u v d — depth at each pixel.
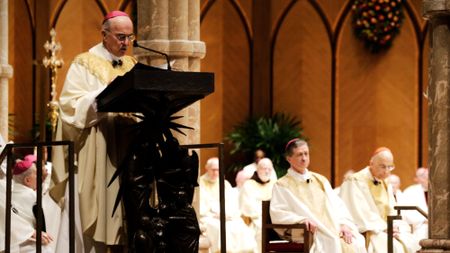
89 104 8.64
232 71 22.38
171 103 8.45
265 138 21.03
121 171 8.81
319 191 13.25
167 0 11.52
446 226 10.30
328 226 13.05
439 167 10.31
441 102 10.27
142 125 8.64
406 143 22.02
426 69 21.95
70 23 21.09
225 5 22.31
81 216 8.94
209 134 22.14
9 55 20.06
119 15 9.20
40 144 8.63
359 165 22.17
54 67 17.23
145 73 7.90
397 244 13.88
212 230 15.99
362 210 14.18
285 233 12.92
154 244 8.61
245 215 16.38
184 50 11.52
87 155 8.91
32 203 11.23
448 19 10.24
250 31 22.55
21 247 10.95
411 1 21.78
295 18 22.34
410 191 17.70
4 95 15.38
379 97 22.06
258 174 16.67
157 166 8.74
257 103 22.52
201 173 22.00
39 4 20.70
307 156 13.23
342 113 22.17
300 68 22.31
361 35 21.81
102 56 9.23
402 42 21.97
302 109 22.30
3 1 15.38
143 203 8.61
